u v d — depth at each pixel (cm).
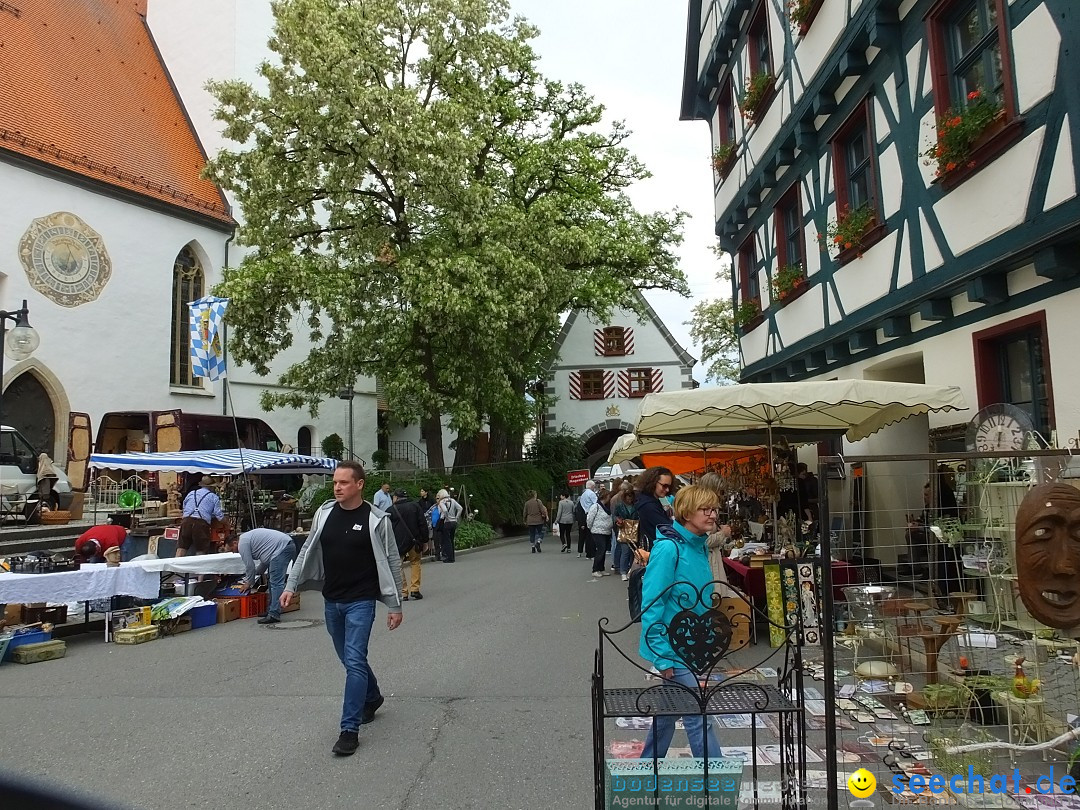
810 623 750
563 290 2533
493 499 2692
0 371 1312
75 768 478
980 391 851
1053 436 724
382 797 428
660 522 780
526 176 2584
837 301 1182
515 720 559
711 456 1503
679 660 334
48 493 1731
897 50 966
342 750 495
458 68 2281
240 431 2445
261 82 3198
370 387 3488
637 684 646
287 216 2202
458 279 2095
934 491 455
